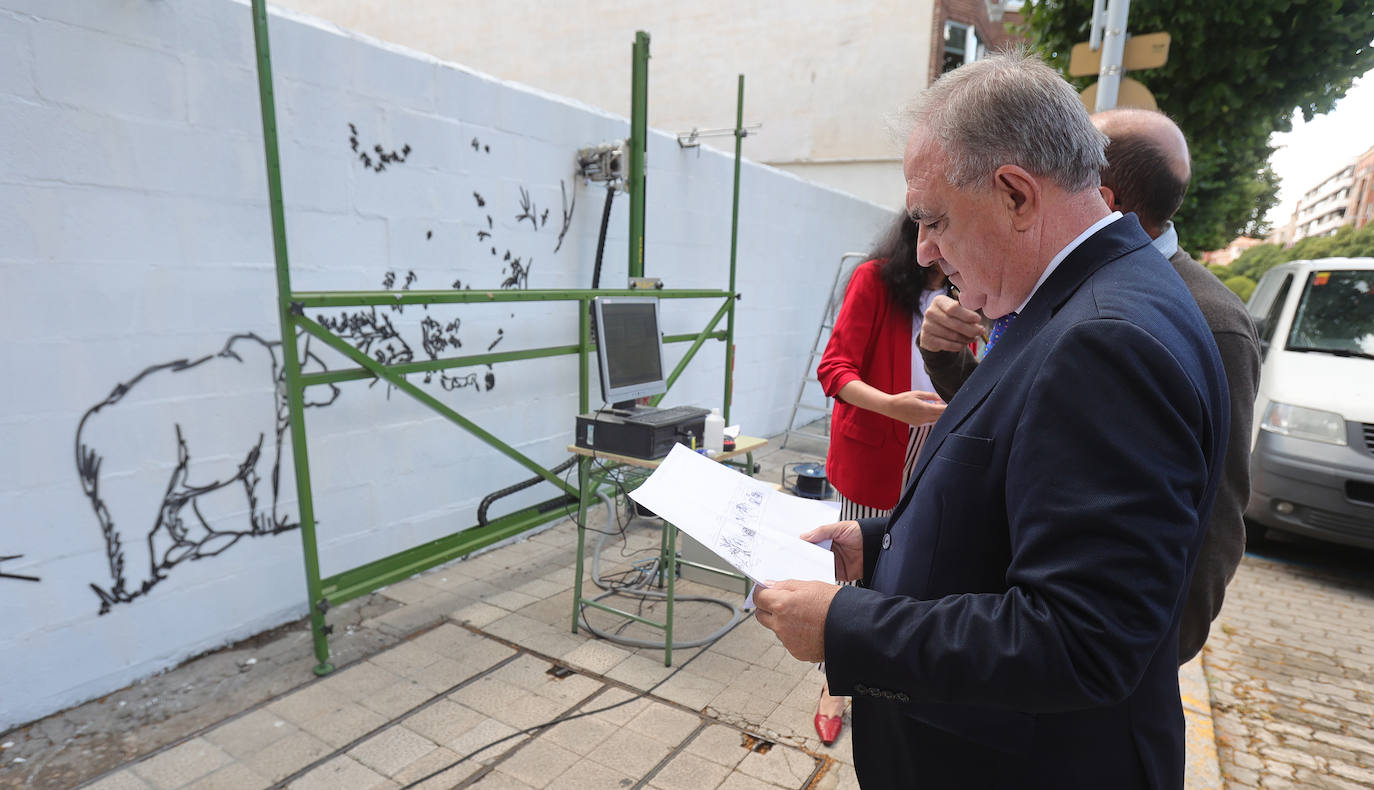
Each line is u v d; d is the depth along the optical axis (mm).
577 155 3807
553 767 2076
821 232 6535
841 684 822
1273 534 4789
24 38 1972
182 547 2467
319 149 2705
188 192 2355
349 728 2217
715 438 2934
